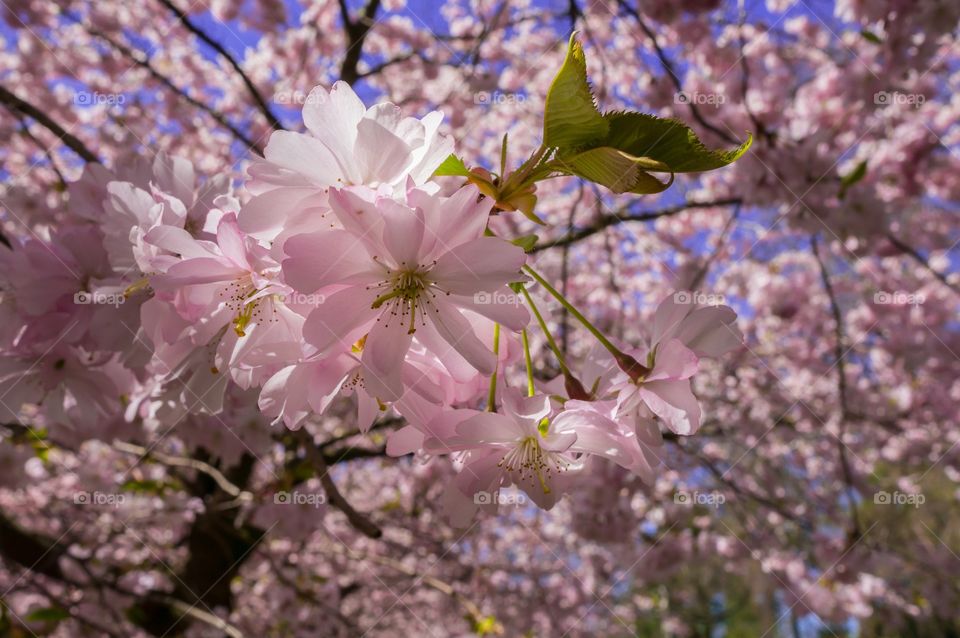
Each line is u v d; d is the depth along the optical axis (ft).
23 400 4.81
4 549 13.00
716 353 3.51
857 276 20.43
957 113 15.62
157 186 4.27
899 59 11.25
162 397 4.30
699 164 3.14
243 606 18.25
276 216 2.99
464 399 3.34
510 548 22.15
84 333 4.43
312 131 3.05
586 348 18.03
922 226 18.52
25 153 16.16
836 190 11.73
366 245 2.87
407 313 2.96
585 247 19.13
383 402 3.19
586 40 15.72
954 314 17.88
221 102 18.03
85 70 16.40
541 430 3.20
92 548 15.20
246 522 12.65
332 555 18.99
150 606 14.01
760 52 16.25
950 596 18.53
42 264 4.41
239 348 3.34
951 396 18.22
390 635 21.72
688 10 12.11
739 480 19.94
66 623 14.07
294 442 9.77
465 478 3.30
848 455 18.34
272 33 17.15
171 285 3.20
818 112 14.17
